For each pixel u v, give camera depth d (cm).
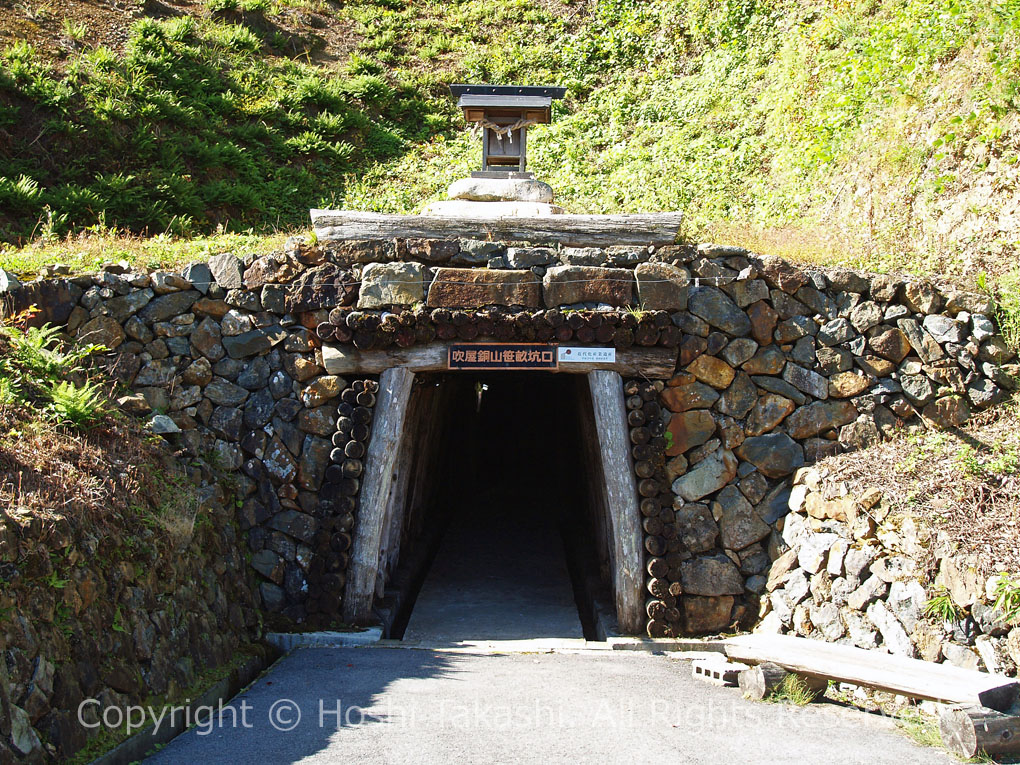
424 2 2198
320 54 1950
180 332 800
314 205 1519
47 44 1612
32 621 462
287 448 797
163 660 575
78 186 1364
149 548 595
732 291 809
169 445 748
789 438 800
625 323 788
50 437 601
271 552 787
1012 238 880
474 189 899
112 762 467
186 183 1430
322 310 806
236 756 491
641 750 505
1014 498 651
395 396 795
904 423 803
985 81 1001
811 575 737
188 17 1802
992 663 562
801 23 1569
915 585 635
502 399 1580
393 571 942
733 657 654
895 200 1034
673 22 1889
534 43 1989
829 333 812
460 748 505
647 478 789
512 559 1115
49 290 777
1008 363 809
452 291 796
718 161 1421
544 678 655
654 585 779
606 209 1334
